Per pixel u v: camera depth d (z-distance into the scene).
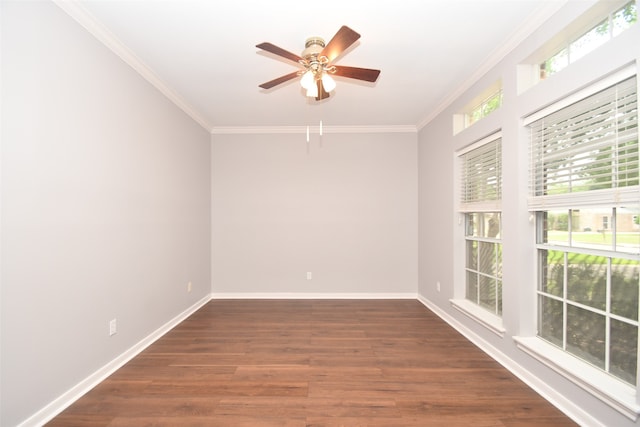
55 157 1.78
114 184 2.30
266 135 4.49
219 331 3.10
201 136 4.09
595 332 1.74
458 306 3.06
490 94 2.76
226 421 1.72
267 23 2.07
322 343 2.79
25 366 1.61
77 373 1.94
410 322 3.37
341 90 3.16
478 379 2.16
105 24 2.06
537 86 1.99
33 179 1.65
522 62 2.18
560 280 2.00
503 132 2.37
